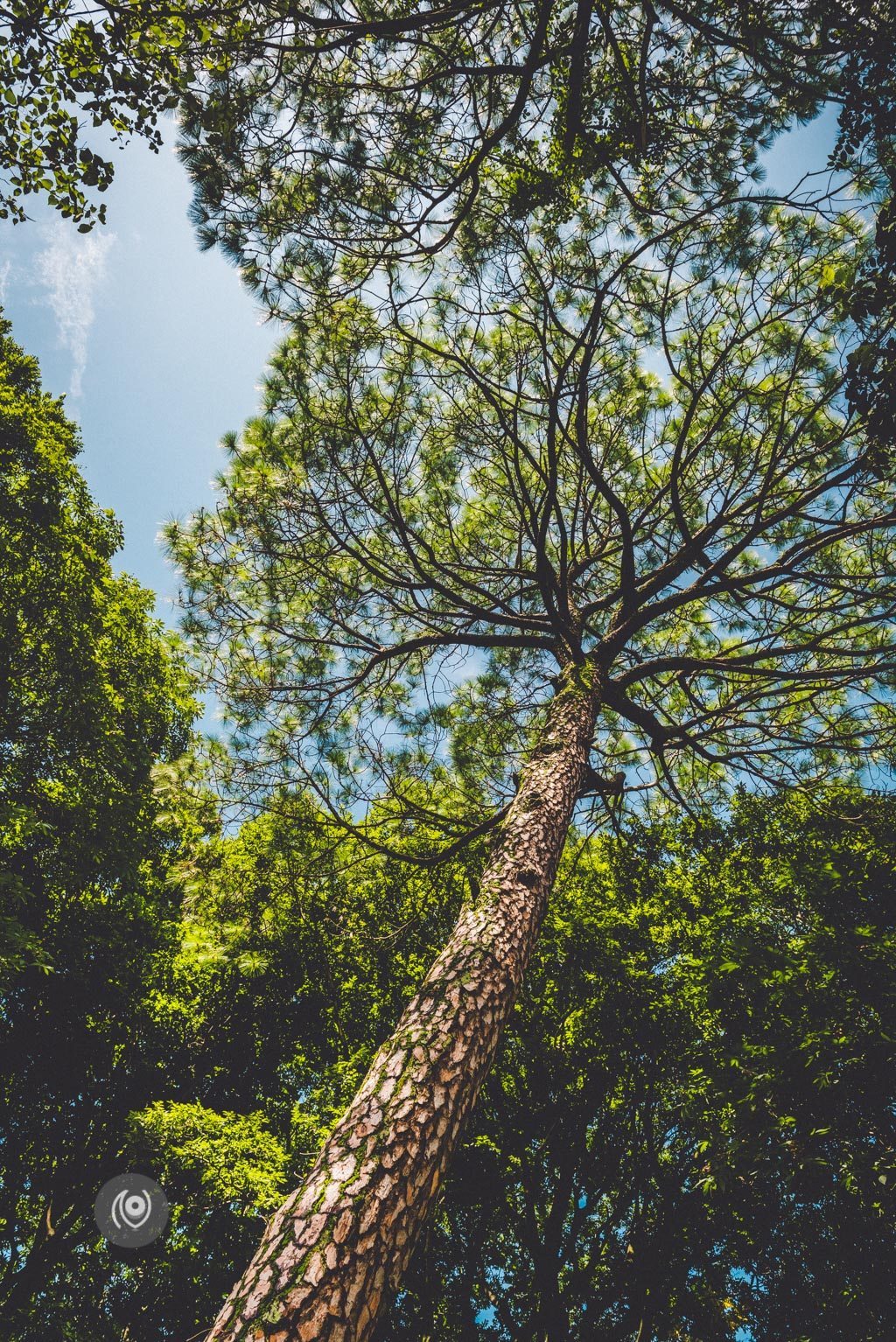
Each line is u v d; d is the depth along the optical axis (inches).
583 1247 369.1
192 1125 297.6
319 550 209.2
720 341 199.0
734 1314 302.8
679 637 264.5
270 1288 66.2
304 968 376.5
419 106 145.4
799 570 196.7
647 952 323.0
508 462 220.4
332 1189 75.5
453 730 252.4
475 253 167.8
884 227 122.0
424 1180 79.1
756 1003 220.7
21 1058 364.8
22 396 418.6
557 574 251.4
